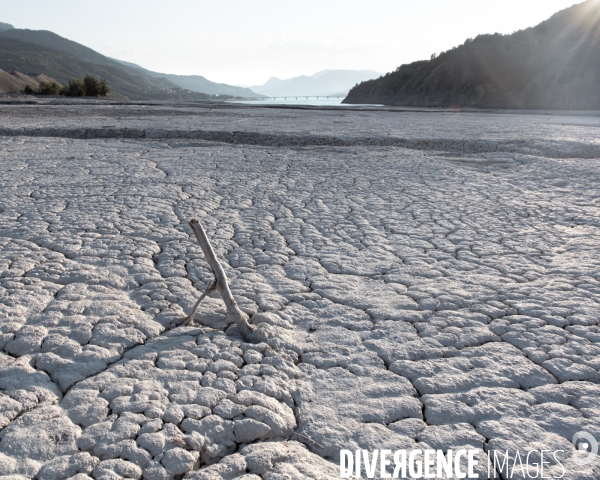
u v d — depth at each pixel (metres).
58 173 8.39
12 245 4.68
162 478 2.05
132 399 2.49
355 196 7.18
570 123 20.98
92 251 4.57
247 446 2.26
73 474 2.04
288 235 5.30
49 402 2.50
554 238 5.29
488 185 8.04
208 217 5.89
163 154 10.90
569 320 3.46
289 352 3.04
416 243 5.11
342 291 3.92
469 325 3.41
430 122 20.84
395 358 3.00
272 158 10.66
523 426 2.41
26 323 3.24
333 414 2.50
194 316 3.46
